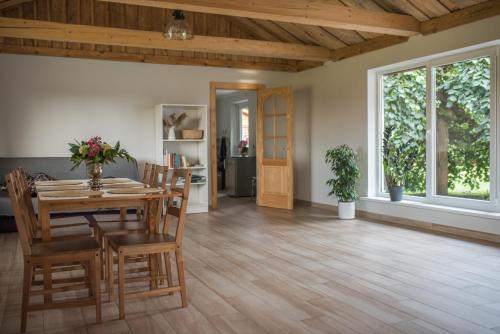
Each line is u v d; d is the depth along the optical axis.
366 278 3.73
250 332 2.68
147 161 7.53
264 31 7.76
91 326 2.81
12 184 2.66
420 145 6.14
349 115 7.05
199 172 7.80
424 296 3.27
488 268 3.97
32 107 6.82
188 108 7.82
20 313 3.04
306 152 8.12
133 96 7.42
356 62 6.86
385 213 6.39
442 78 5.76
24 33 5.41
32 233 3.38
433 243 4.94
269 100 8.17
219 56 7.93
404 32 5.59
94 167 3.71
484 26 4.94
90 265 3.15
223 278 3.79
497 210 5.09
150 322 2.86
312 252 4.65
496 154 5.09
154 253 3.36
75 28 5.64
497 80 5.05
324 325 2.77
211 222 6.52
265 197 8.12
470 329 2.69
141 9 7.36
